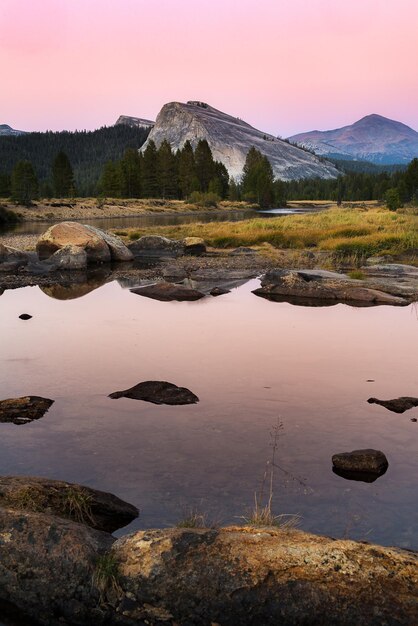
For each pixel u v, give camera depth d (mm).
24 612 3713
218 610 3475
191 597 3512
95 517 4609
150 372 8906
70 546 3805
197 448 6082
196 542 3742
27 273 22297
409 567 3523
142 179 132875
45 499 4613
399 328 12297
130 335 11516
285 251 28609
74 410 7246
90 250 25906
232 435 6438
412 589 3389
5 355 9922
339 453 5812
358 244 26969
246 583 3508
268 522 4402
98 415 7070
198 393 7918
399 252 26469
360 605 3352
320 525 4555
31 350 10266
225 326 12445
